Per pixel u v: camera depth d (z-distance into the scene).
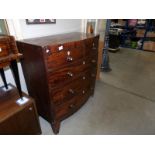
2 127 0.99
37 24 1.53
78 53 1.35
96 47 1.70
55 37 1.48
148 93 2.31
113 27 4.85
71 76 1.36
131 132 1.53
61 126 1.59
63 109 1.45
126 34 5.32
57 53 1.12
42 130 1.52
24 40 1.29
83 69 1.53
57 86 1.25
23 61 1.31
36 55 1.10
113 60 3.88
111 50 4.70
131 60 3.91
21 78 1.55
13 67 1.02
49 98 1.25
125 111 1.87
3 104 1.11
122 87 2.47
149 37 4.92
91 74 1.79
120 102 2.05
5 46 0.87
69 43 1.20
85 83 1.69
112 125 1.62
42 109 1.48
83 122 1.66
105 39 2.95
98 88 2.41
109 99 2.12
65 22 1.90
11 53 0.92
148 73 3.08
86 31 2.38
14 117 1.05
